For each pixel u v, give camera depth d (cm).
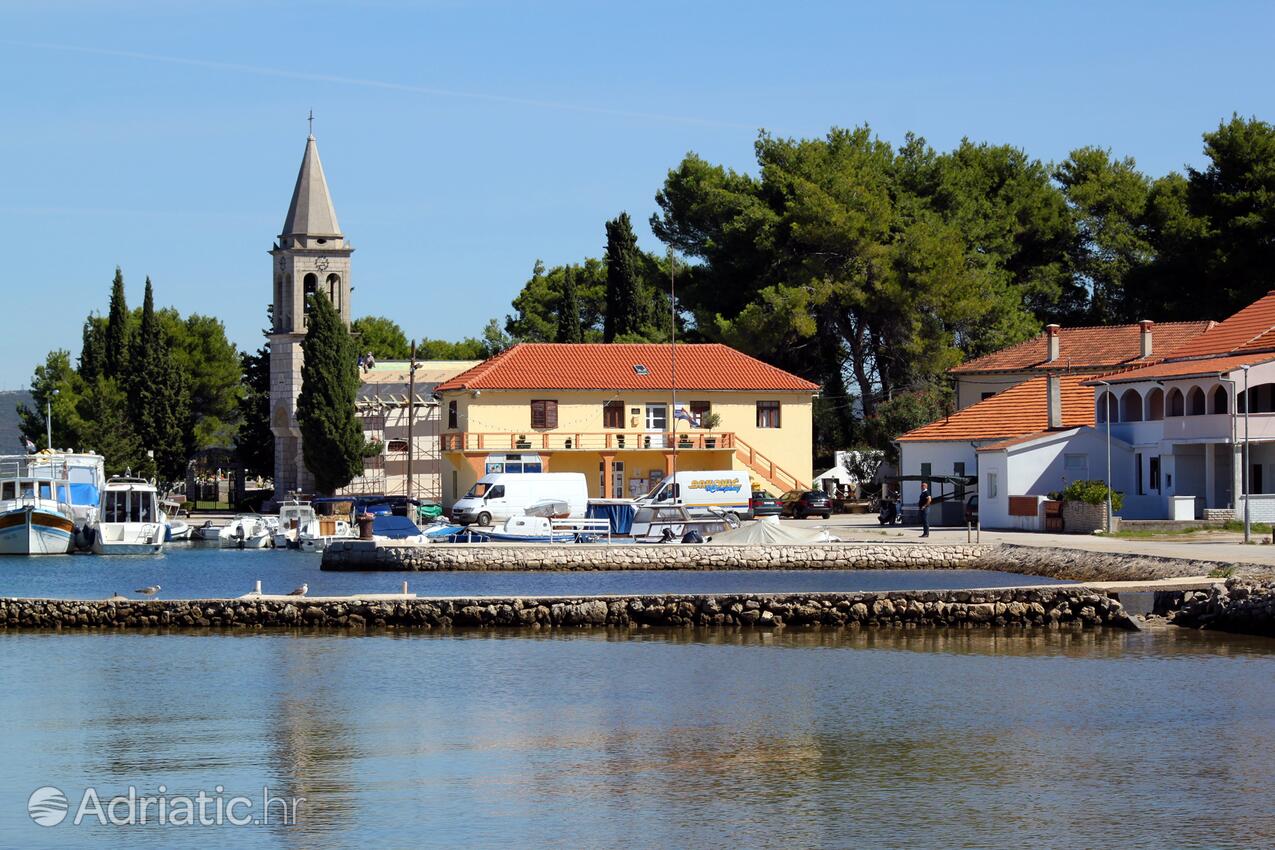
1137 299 19050
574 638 7938
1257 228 17312
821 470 18925
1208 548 10025
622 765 5366
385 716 6134
